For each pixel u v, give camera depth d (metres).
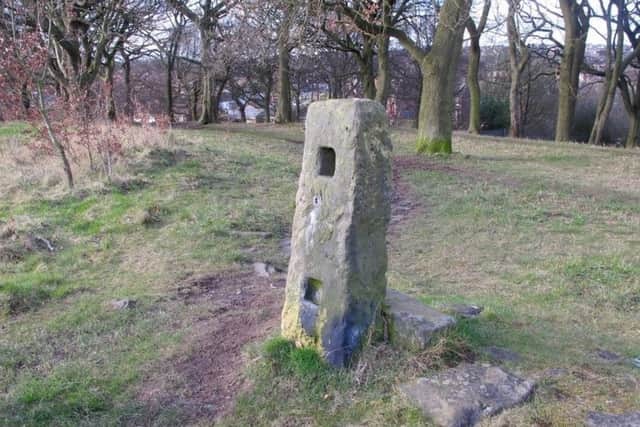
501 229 7.71
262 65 25.69
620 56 22.77
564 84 22.16
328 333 3.63
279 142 16.31
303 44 12.45
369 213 3.59
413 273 6.12
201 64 24.30
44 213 7.79
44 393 3.65
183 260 6.31
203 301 5.27
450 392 3.21
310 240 3.79
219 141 15.30
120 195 8.47
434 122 14.66
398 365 3.53
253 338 4.34
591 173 12.39
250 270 6.14
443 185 10.70
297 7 10.66
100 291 5.48
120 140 10.80
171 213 7.86
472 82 24.34
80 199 8.41
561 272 5.93
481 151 16.17
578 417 2.95
